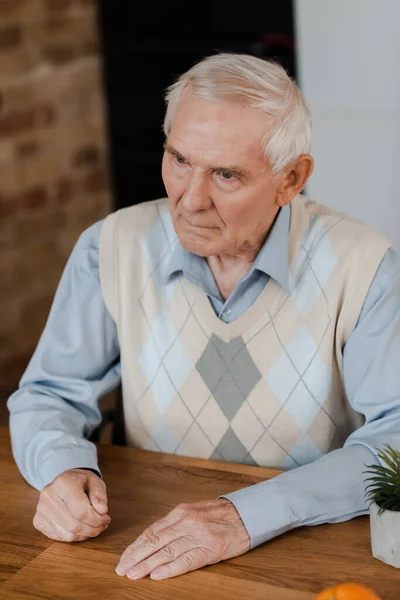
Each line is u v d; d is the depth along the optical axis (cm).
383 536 144
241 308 183
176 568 144
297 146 166
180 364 188
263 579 142
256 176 163
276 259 179
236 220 166
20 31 416
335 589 125
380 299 177
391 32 348
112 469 178
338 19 357
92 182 475
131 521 160
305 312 181
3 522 162
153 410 192
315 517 156
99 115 474
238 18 438
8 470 182
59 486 163
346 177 375
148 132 475
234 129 158
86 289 195
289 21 428
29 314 445
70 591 142
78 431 182
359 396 176
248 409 185
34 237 441
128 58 468
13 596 141
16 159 424
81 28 453
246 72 159
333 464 163
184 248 171
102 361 197
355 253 180
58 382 192
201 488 170
